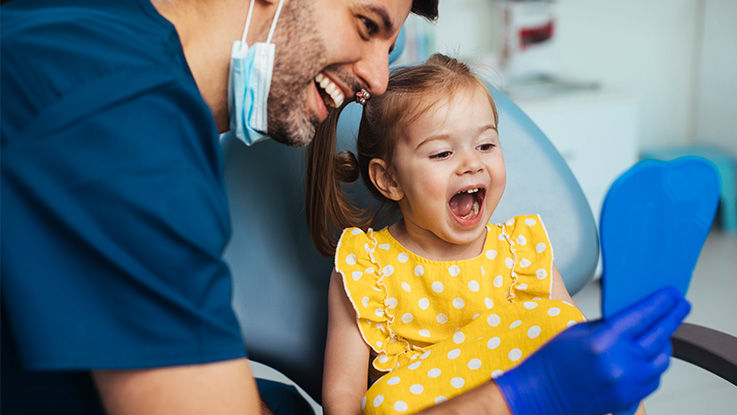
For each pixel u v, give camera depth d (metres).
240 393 0.58
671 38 3.04
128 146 0.55
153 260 0.54
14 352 0.58
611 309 0.71
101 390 0.56
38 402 0.61
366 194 1.06
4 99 0.55
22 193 0.53
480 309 0.94
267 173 1.06
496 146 0.93
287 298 1.04
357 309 0.93
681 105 3.12
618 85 3.06
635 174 0.70
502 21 2.71
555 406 0.66
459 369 0.85
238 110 0.73
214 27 0.71
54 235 0.53
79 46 0.58
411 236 0.97
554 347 0.68
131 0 0.66
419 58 2.46
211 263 0.57
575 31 2.96
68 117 0.54
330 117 0.97
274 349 1.04
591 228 1.14
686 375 2.05
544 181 1.12
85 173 0.53
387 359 0.94
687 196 0.74
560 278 1.00
